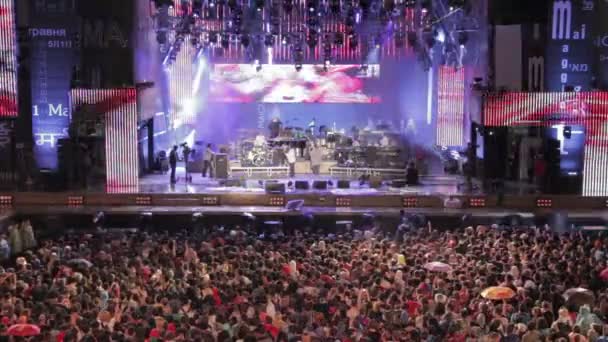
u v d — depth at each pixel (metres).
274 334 17.70
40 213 40.16
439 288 22.03
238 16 47.19
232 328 17.95
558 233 32.19
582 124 43.06
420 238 30.17
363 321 18.80
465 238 29.50
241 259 25.56
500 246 27.70
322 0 48.81
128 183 43.88
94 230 39.16
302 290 21.42
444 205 41.66
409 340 17.33
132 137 43.50
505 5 44.31
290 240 30.94
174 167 45.72
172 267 24.94
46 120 43.75
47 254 26.78
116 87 43.56
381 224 40.25
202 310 19.94
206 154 48.38
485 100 43.22
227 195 42.03
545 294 21.19
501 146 45.31
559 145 43.59
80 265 24.66
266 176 48.94
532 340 17.02
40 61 43.47
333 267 25.02
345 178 48.38
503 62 44.31
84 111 42.94
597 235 34.53
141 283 22.80
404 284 22.58
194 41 49.44
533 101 43.06
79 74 43.78
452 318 18.70
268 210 40.81
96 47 44.44
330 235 31.98
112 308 19.83
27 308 20.05
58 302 20.27
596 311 20.19
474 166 47.19
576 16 43.59
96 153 44.50
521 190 43.28
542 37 43.94
